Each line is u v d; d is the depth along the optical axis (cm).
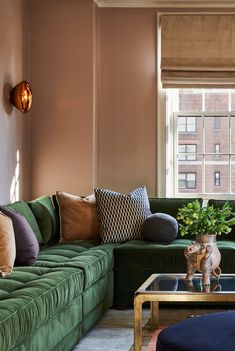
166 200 579
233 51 607
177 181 632
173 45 610
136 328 360
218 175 632
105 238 535
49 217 530
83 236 545
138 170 618
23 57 583
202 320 291
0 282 338
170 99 630
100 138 622
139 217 546
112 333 420
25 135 589
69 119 600
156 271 491
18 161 566
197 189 632
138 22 617
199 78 609
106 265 455
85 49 598
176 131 634
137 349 359
